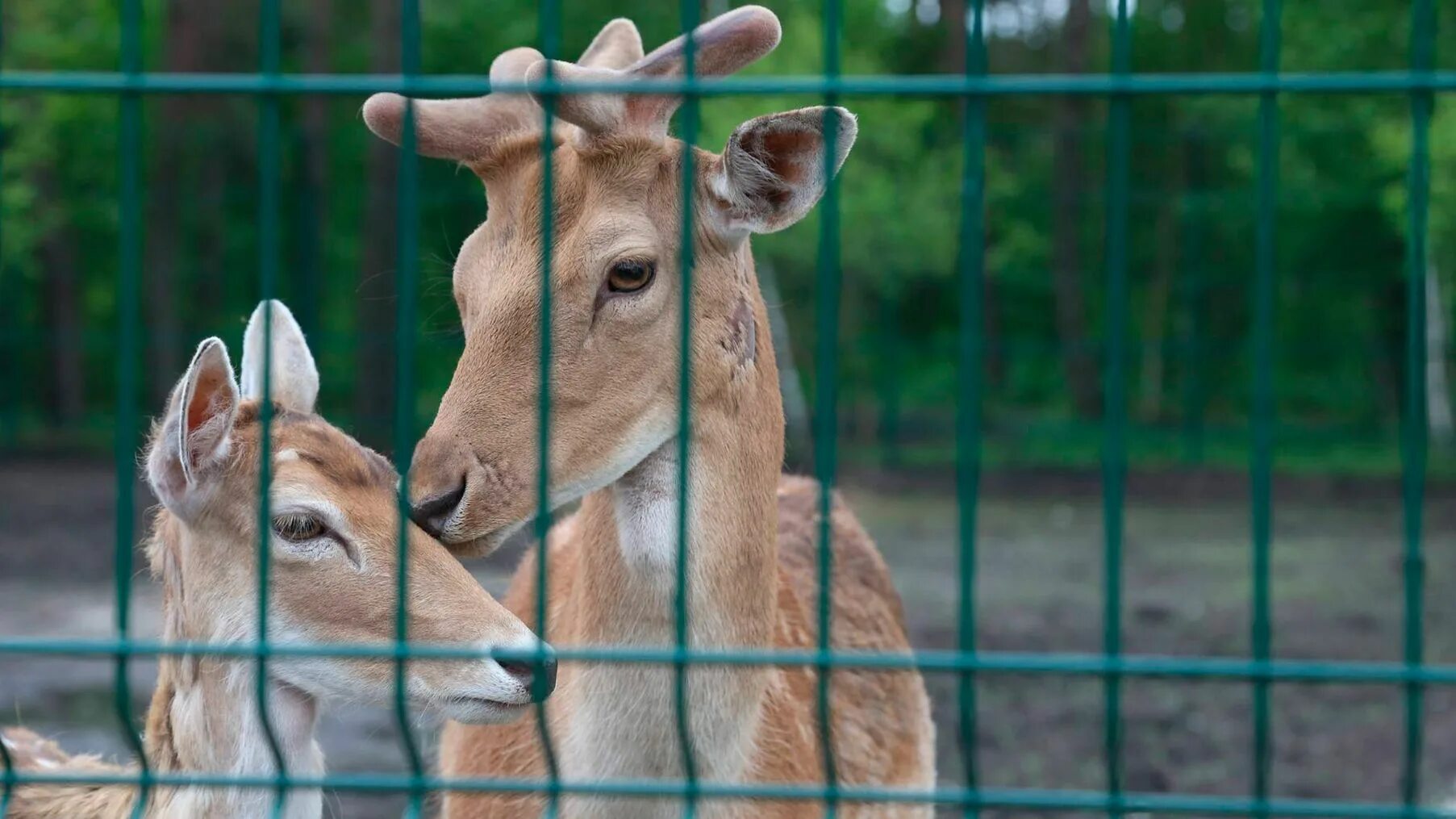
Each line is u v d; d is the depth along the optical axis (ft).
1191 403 65.82
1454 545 47.24
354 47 83.20
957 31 70.38
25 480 56.59
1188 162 78.28
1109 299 8.46
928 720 17.11
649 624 12.05
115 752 24.03
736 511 12.26
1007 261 74.23
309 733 11.92
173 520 12.07
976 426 8.48
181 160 75.10
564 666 12.80
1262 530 8.34
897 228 58.29
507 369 11.57
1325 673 8.13
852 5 60.44
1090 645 33.68
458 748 14.10
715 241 12.29
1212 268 81.30
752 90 8.39
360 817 21.98
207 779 9.45
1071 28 76.13
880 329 78.54
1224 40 87.45
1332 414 79.25
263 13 8.55
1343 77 8.03
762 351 12.71
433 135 12.53
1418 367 8.26
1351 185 69.31
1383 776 24.79
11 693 28.07
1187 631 35.19
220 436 11.40
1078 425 73.36
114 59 72.54
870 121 58.23
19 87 8.55
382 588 11.35
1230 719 28.35
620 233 11.76
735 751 12.24
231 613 11.54
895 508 54.39
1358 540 48.34
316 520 11.39
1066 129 62.80
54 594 37.01
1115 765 8.44
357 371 64.49
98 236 78.69
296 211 77.05
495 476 11.39
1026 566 43.52
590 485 11.75
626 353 11.81
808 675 14.38
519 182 12.13
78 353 72.02
